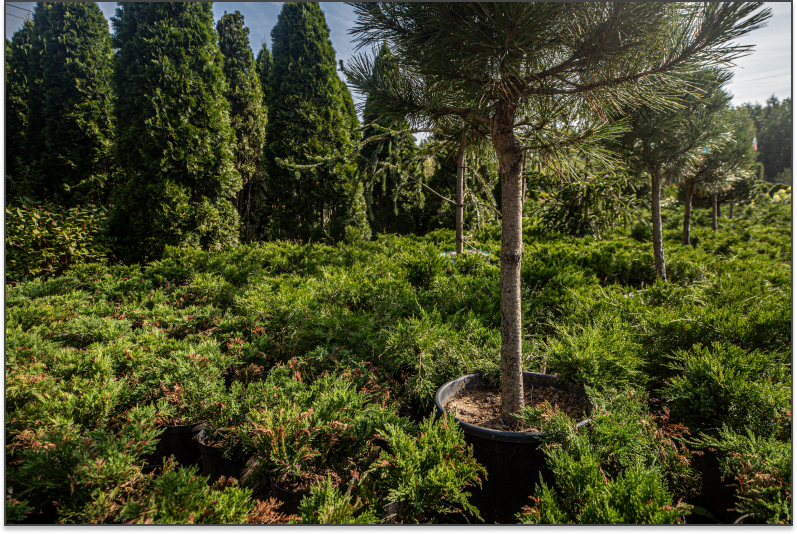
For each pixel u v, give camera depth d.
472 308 3.88
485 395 2.49
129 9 6.83
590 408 2.07
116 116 7.06
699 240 9.41
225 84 7.80
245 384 2.69
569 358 2.41
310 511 1.45
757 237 10.23
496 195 9.44
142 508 1.39
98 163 9.10
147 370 2.49
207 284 4.29
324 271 4.92
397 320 3.37
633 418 1.78
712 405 1.98
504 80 1.75
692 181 7.57
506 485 1.82
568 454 1.68
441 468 1.55
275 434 1.75
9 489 1.50
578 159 2.22
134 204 6.71
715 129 4.26
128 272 5.38
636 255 6.24
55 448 1.63
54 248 5.92
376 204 14.09
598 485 1.44
